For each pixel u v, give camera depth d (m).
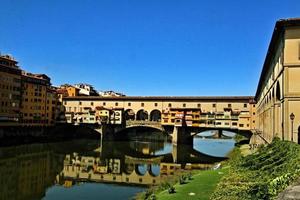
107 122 161.88
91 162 94.75
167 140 193.12
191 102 158.50
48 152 109.88
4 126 125.25
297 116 48.69
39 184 62.91
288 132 49.03
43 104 155.62
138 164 93.50
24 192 55.84
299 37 49.16
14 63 133.25
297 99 48.88
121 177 73.19
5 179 64.88
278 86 58.12
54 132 165.12
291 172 27.14
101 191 58.22
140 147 144.38
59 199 51.91
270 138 70.44
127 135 183.25
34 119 148.25
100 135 171.25
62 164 88.62
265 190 25.08
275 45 60.28
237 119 143.62
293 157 34.69
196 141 194.25
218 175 48.69
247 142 143.38
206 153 121.88
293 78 49.19
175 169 83.50
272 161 41.75
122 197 53.31
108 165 90.44
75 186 62.44
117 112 162.12
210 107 155.50
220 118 145.50
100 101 175.00
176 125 147.00
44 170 78.12
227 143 177.00
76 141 154.50
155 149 138.38
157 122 154.12
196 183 42.88
